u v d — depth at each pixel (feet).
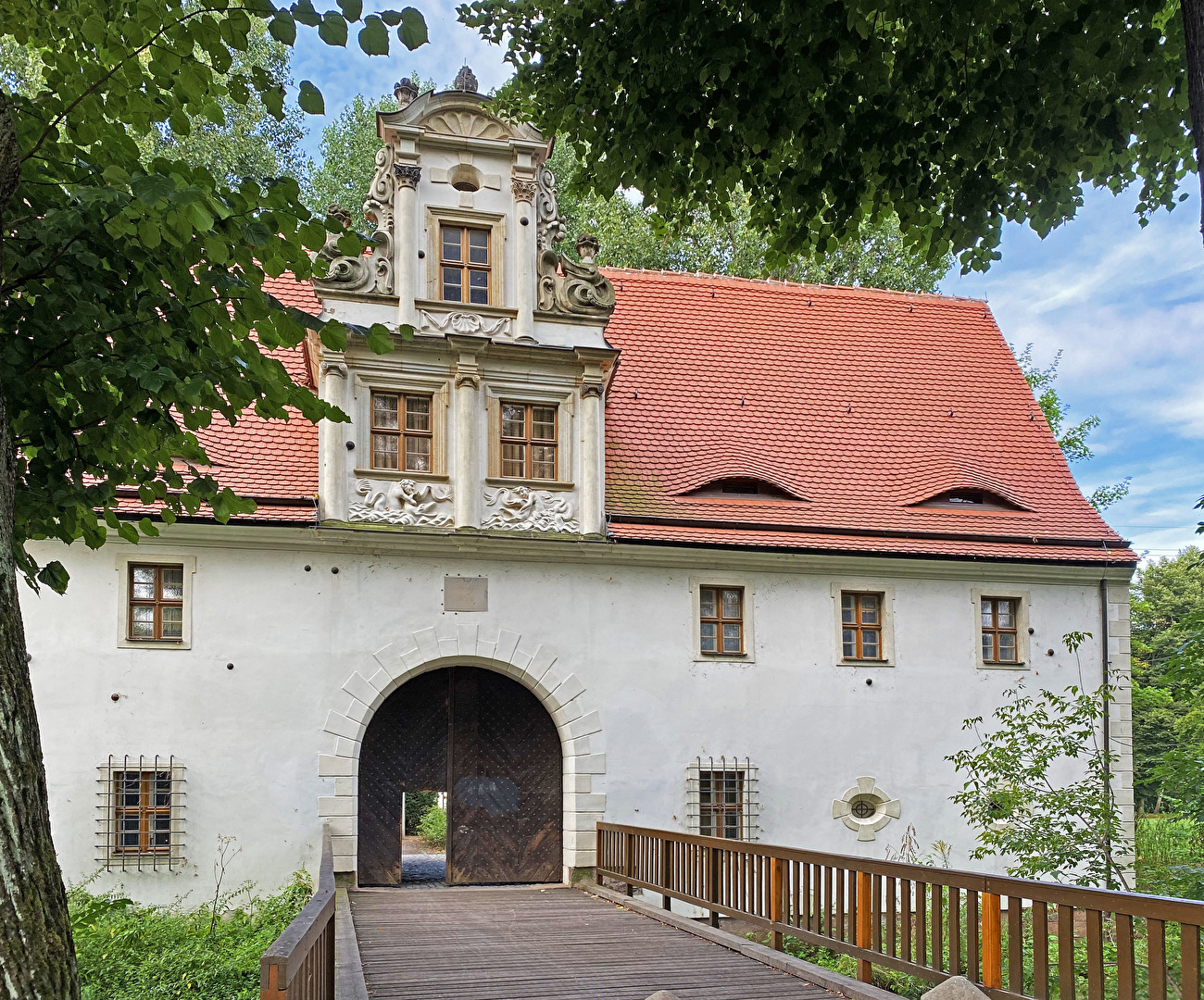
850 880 27.61
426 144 55.52
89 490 18.86
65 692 48.24
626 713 54.75
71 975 11.65
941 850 57.47
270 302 18.21
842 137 25.89
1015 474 66.44
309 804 50.01
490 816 53.88
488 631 53.42
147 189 15.02
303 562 51.55
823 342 73.20
